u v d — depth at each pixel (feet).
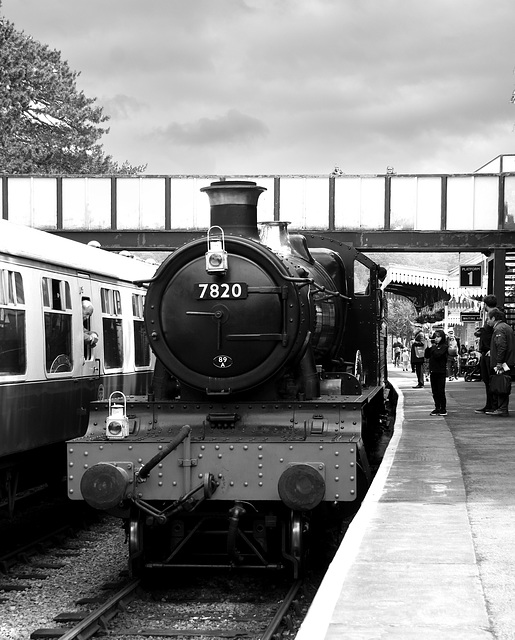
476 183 92.63
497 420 55.01
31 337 35.70
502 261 92.84
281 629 24.41
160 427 29.22
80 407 40.65
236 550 27.58
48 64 144.87
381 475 33.58
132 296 49.32
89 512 42.91
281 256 30.12
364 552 22.04
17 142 132.77
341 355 38.52
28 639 24.52
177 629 24.90
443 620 16.87
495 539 23.34
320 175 93.04
